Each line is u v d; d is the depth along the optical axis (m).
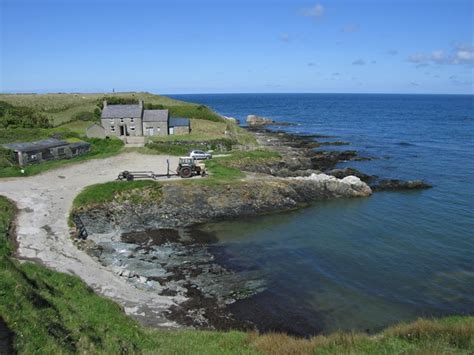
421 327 17.94
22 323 13.44
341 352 15.73
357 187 50.94
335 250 33.53
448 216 42.50
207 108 110.50
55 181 45.81
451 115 186.12
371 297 25.78
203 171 48.50
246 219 41.38
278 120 159.38
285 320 22.91
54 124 86.69
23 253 27.86
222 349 16.08
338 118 169.75
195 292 25.69
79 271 26.12
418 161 71.50
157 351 15.56
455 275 29.05
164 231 37.25
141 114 75.88
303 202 47.16
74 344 14.09
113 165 54.09
